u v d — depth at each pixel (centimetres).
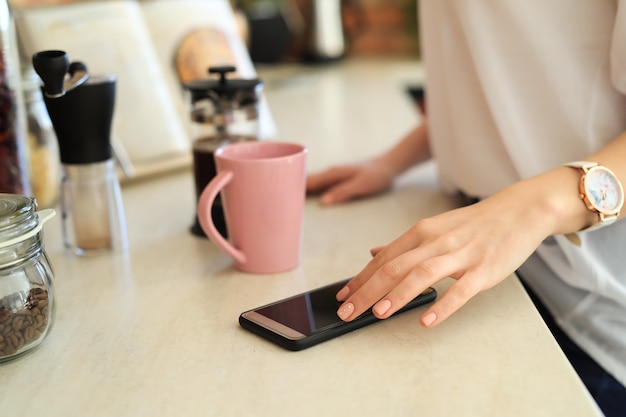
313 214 112
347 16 297
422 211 112
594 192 84
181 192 125
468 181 109
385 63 278
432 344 77
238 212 90
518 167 101
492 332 78
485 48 100
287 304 83
